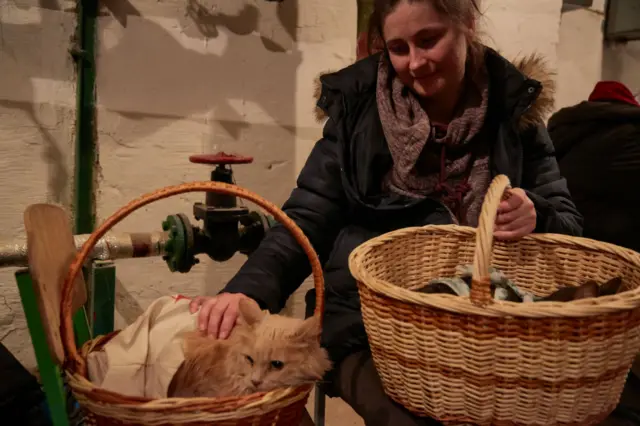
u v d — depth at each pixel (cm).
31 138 151
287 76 171
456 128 110
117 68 153
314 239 114
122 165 159
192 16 158
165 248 128
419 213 113
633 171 166
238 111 168
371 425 94
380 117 111
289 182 178
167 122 161
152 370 82
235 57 164
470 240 111
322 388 116
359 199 111
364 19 162
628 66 230
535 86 109
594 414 80
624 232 169
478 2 172
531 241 109
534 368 74
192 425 72
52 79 150
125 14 152
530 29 191
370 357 108
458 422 82
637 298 72
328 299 115
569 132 177
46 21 147
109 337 93
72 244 99
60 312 79
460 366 77
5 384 109
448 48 101
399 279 108
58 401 88
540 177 120
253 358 83
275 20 167
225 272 177
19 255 116
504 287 97
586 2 213
